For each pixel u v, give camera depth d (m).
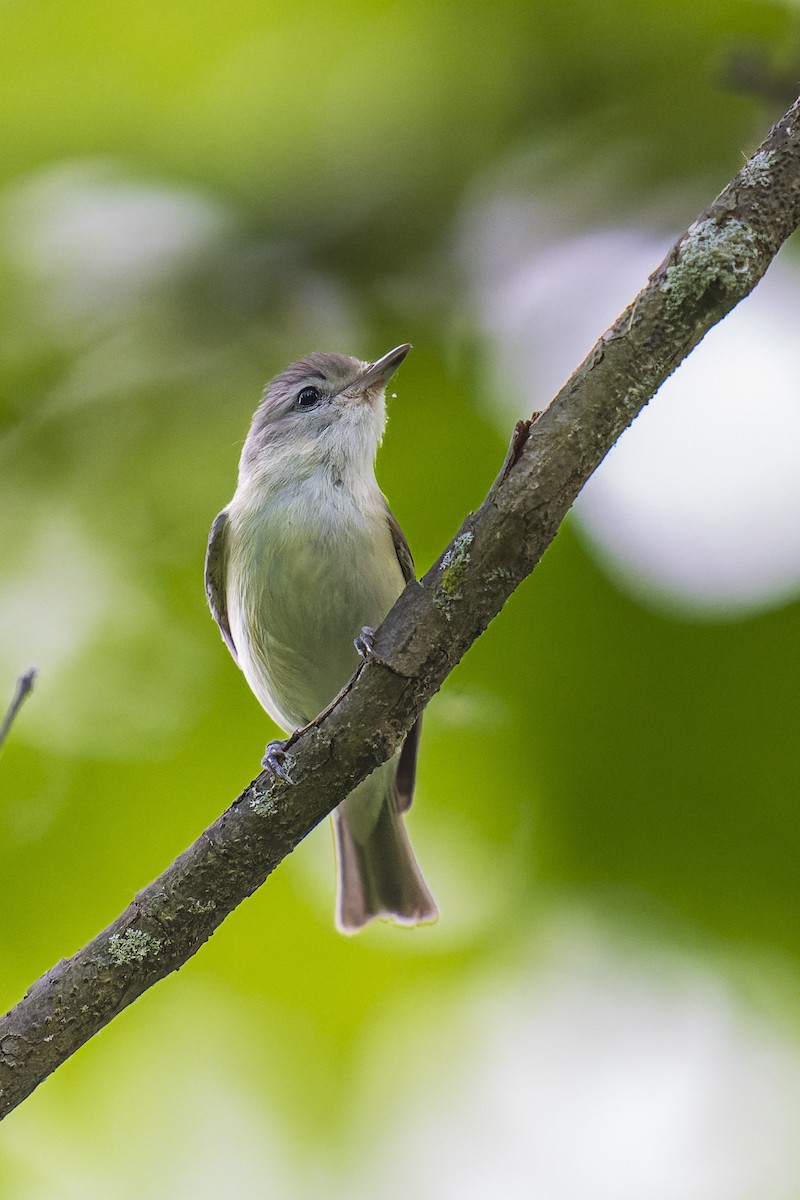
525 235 11.92
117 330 12.10
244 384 12.07
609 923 11.18
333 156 11.98
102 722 11.48
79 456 12.06
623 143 11.85
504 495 6.29
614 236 11.87
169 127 12.05
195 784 11.38
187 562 11.92
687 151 11.80
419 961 11.36
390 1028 11.34
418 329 11.79
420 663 6.43
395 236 11.94
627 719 10.92
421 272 11.97
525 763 11.15
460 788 11.28
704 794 10.90
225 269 12.02
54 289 12.11
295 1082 11.20
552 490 6.27
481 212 11.96
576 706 11.00
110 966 6.40
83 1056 11.09
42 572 11.87
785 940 10.90
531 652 10.98
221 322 12.09
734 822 10.88
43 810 11.27
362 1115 11.15
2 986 11.04
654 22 11.52
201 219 12.08
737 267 6.17
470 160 11.91
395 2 11.69
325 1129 11.11
